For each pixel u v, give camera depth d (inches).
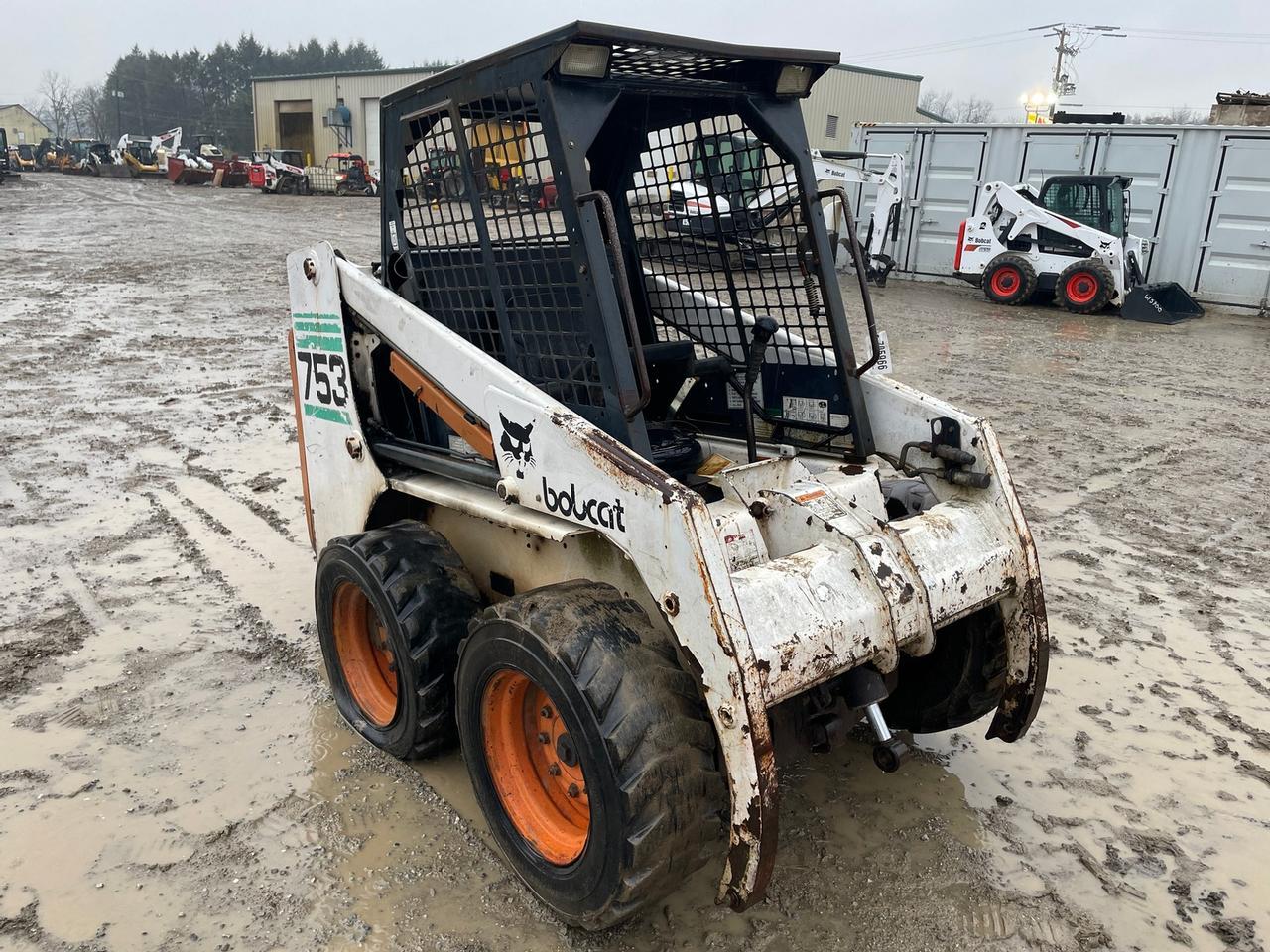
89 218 949.8
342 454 138.2
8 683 147.0
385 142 129.9
